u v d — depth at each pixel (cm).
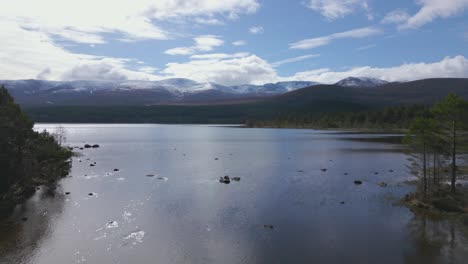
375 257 2983
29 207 4550
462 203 4412
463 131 4709
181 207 4550
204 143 15875
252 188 5728
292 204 4688
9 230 3659
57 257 2997
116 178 6675
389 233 3550
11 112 5744
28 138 7162
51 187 5806
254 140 17575
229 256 3017
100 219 4038
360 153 10925
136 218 4075
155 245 3253
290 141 16562
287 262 2897
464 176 6025
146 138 19300
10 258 2973
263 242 3325
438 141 4794
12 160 5212
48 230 3666
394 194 5228
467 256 2997
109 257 2997
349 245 3241
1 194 4772
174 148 13388
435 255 3017
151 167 8219
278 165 8512
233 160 9619
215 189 5653
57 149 8625
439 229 3650
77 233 3575
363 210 4378
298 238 3425
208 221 3962
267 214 4228
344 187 5753
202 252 3097
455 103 4600
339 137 18962
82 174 7131
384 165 8262
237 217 4109
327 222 3903
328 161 9156
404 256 2995
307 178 6625
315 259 2944
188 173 7319
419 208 4434
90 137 19800
